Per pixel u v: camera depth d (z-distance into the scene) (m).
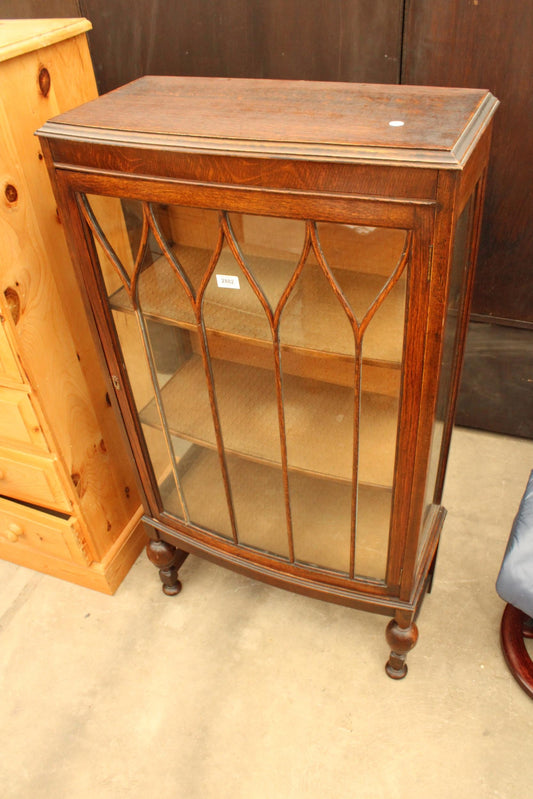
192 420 0.95
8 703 1.11
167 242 0.75
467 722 1.04
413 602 0.98
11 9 1.27
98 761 1.03
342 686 1.10
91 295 0.86
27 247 0.90
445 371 0.81
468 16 1.03
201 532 1.09
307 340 0.76
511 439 1.54
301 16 1.10
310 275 0.70
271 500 0.99
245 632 1.19
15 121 0.83
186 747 1.04
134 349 0.91
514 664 1.08
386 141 0.61
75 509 1.15
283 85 0.81
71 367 1.05
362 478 0.87
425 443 0.78
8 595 1.29
